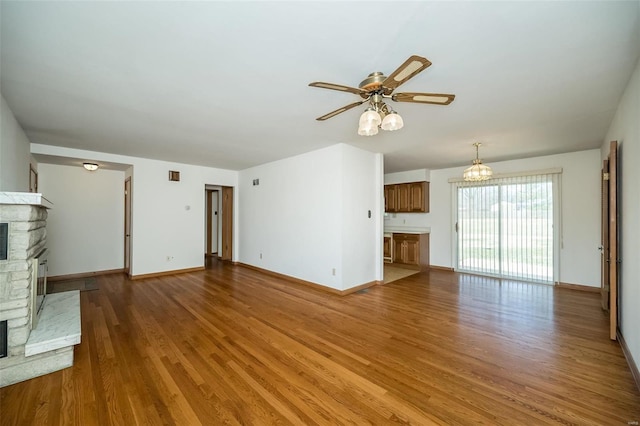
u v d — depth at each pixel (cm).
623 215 271
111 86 238
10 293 208
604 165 347
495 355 248
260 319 333
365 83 190
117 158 508
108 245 579
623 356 246
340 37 170
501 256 564
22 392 194
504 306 383
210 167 642
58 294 326
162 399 188
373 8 146
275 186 567
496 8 146
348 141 418
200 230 624
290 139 406
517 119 317
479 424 166
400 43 176
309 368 227
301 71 212
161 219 563
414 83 229
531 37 170
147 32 167
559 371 223
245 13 150
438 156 523
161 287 476
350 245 451
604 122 327
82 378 211
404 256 686
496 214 574
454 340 278
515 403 185
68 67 208
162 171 565
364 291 460
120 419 169
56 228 522
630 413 175
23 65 205
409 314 351
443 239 654
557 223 499
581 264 475
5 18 153
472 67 205
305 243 496
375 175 505
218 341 275
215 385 204
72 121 326
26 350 208
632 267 236
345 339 280
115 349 257
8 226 209
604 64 203
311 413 176
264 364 233
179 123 334
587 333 294
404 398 190
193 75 219
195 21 157
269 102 271
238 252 695
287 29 163
